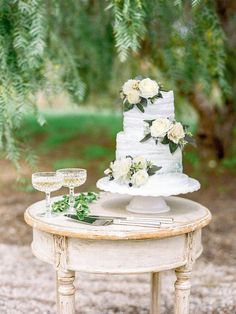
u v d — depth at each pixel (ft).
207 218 9.80
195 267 16.03
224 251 17.35
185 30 15.64
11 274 15.38
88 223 9.25
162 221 9.39
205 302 13.37
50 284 14.70
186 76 17.81
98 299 13.67
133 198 10.30
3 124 12.98
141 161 9.50
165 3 14.53
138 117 9.68
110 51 19.97
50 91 14.15
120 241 8.89
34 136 37.50
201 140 26.94
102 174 27.48
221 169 26.66
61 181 9.55
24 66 13.04
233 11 20.10
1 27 12.90
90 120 40.63
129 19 12.03
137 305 13.32
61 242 9.09
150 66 19.02
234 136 29.14
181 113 24.66
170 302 13.34
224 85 15.79
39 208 10.31
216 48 15.75
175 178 9.67
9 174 27.81
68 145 34.86
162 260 9.14
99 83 22.77
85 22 18.54
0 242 18.38
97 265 8.98
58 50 15.23
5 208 22.22
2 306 13.12
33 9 12.26
